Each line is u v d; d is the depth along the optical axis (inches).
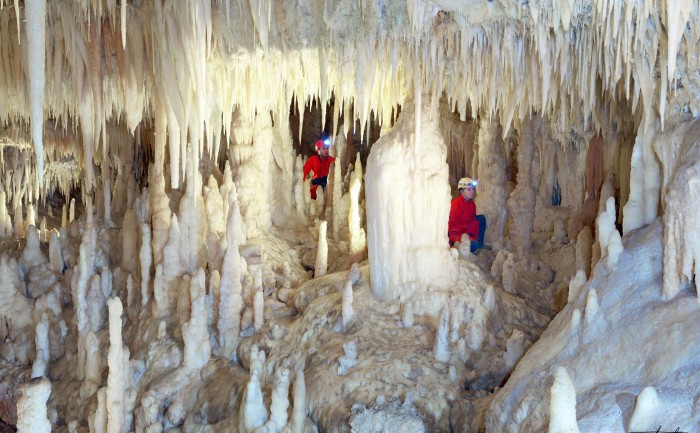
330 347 207.6
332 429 180.9
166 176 308.2
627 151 243.4
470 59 205.9
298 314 246.8
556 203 314.0
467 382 189.9
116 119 346.3
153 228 261.9
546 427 140.4
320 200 347.6
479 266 258.5
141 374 229.3
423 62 203.3
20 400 143.7
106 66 240.4
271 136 309.4
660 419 121.0
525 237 290.5
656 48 161.9
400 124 226.2
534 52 195.5
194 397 215.2
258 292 235.3
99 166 430.0
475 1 172.1
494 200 300.4
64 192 462.9
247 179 297.1
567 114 263.1
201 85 201.2
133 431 213.9
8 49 237.9
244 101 256.2
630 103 223.1
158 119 241.8
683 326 137.4
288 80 244.4
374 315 218.4
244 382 207.2
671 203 147.7
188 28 205.0
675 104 174.2
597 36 176.2
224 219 285.6
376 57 208.5
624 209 185.2
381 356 196.7
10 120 353.1
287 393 182.9
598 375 148.0
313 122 432.1
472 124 330.3
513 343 190.1
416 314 217.3
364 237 288.8
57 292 278.2
